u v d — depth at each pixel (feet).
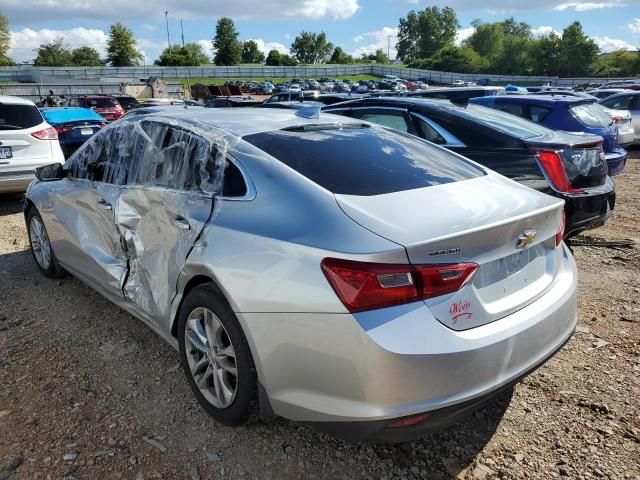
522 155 15.10
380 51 500.74
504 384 7.37
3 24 335.47
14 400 9.57
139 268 10.59
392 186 8.46
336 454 8.36
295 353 7.25
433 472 8.00
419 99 19.24
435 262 6.91
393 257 6.72
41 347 11.51
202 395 9.04
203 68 269.85
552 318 8.20
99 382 10.19
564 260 9.43
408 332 6.69
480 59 349.61
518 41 327.47
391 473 7.98
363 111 19.75
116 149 12.05
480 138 16.11
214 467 8.05
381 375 6.63
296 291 7.18
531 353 7.78
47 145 23.73
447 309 6.98
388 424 6.74
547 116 26.37
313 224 7.48
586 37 298.35
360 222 7.29
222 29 399.44
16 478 7.72
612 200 15.62
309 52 479.00
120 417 9.15
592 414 9.19
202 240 8.61
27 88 130.52
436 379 6.75
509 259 7.95
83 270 12.99
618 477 7.82
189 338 9.16
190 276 8.85
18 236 20.08
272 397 7.68
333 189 8.11
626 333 12.00
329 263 6.97
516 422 9.05
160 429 8.86
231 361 8.48
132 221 10.73
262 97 176.76
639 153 46.68
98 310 13.39
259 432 8.84
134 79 238.48
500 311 7.58
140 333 12.18
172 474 7.89
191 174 9.66
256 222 8.04
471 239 7.12
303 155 9.04
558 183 14.56
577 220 14.71
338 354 6.86
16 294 14.40
